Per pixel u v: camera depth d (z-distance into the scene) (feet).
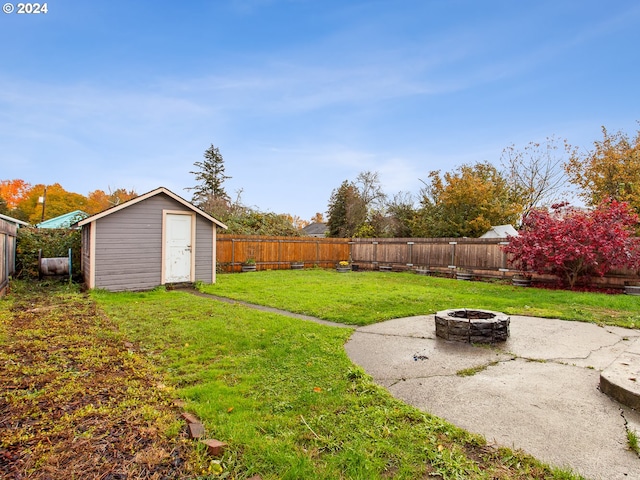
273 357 13.92
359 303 25.32
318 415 9.32
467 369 12.82
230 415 9.23
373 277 43.01
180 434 8.30
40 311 21.20
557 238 31.32
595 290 31.60
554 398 10.33
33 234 36.70
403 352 14.82
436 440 8.16
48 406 9.45
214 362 13.50
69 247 37.17
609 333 17.49
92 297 26.63
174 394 10.46
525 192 67.67
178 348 15.02
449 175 64.49
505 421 9.04
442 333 16.85
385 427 8.69
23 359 12.90
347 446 7.86
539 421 9.02
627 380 10.37
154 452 7.47
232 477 6.88
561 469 7.06
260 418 9.14
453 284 37.29
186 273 33.99
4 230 26.99
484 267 41.68
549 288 33.60
